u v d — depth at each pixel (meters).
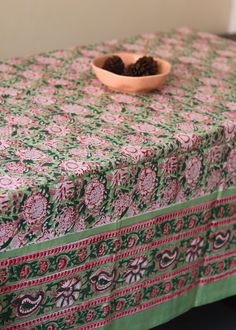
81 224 1.46
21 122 1.59
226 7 2.77
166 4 2.60
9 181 1.36
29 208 1.36
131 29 2.56
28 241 1.39
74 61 1.98
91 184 1.44
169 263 1.66
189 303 1.77
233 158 1.69
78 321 1.54
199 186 1.65
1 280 1.38
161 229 1.61
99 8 2.44
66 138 1.54
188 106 1.75
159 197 1.57
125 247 1.56
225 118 1.69
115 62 1.81
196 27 2.72
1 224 1.34
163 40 2.21
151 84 1.78
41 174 1.39
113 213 1.50
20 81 1.81
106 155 1.48
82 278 1.50
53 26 2.37
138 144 1.54
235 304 2.14
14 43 2.32
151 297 1.66
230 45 2.23
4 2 2.23
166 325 2.04
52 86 1.80
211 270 1.78
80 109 1.69
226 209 1.74
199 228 1.70
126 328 1.64
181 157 1.58
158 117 1.68
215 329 2.05
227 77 1.96
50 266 1.44
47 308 1.47
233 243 1.79
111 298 1.57
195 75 1.95
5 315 1.41
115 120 1.65
